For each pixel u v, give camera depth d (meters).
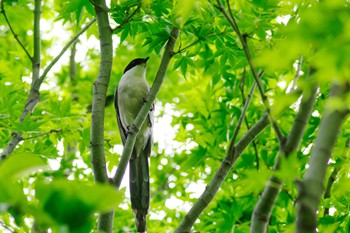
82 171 14.23
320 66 4.66
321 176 5.12
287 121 12.70
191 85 15.04
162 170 17.73
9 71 15.52
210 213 14.05
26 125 10.05
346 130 10.90
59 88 20.14
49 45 20.27
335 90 5.30
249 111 13.86
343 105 5.14
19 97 12.25
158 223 14.55
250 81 12.77
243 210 13.26
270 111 6.03
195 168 14.62
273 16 9.73
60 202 3.76
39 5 12.31
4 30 15.15
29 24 17.19
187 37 10.66
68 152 15.62
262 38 9.57
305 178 5.17
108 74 8.98
